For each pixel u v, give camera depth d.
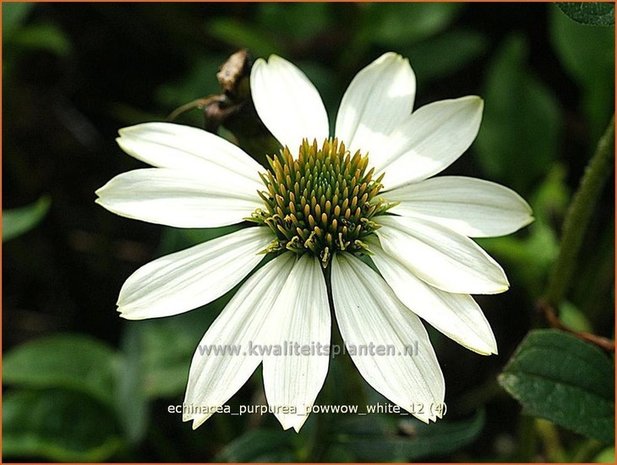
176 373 0.36
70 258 0.42
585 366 0.27
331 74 0.43
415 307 0.24
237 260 0.25
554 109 0.41
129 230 0.44
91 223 0.44
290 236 0.26
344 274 0.25
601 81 0.41
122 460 0.38
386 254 0.25
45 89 0.46
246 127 0.28
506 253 0.38
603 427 0.26
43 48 0.46
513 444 0.39
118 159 0.45
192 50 0.46
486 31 0.47
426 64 0.43
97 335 0.43
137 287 0.24
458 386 0.41
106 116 0.46
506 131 0.42
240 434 0.38
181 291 0.24
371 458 0.29
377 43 0.44
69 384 0.37
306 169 0.26
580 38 0.41
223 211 0.26
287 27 0.43
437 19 0.42
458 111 0.27
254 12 0.46
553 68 0.47
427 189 0.26
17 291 0.43
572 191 0.44
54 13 0.47
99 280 0.43
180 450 0.39
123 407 0.36
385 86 0.28
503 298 0.42
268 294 0.25
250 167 0.27
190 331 0.37
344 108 0.28
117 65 0.47
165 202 0.25
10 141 0.43
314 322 0.24
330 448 0.31
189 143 0.26
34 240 0.44
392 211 0.26
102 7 0.46
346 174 0.26
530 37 0.47
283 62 0.28
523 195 0.42
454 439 0.29
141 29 0.47
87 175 0.45
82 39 0.47
